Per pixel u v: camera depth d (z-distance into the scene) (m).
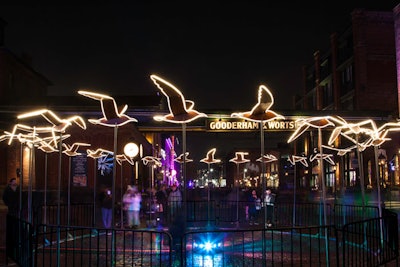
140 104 35.81
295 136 15.27
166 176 66.25
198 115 10.90
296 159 28.50
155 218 23.38
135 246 14.16
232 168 129.62
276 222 22.00
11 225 11.12
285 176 103.81
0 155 27.45
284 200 41.44
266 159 27.17
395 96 48.59
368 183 45.38
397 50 31.83
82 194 28.89
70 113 28.25
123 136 29.78
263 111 12.21
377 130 15.02
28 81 37.75
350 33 52.44
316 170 57.38
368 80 48.53
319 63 63.88
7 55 33.06
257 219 23.66
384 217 10.55
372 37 49.00
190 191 54.78
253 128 31.12
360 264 10.35
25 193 22.38
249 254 12.62
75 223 18.36
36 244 9.01
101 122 12.14
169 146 79.62
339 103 55.69
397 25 31.78
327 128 31.69
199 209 26.89
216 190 57.84
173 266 11.15
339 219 20.09
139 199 19.38
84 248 13.66
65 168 29.23
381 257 10.92
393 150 40.25
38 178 28.91
